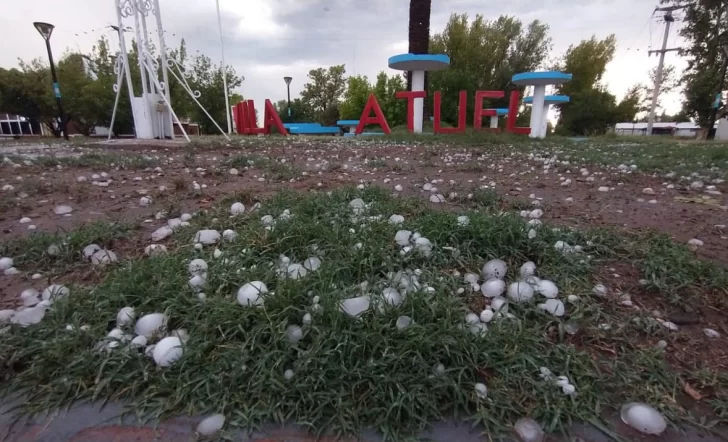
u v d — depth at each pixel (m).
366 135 13.78
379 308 1.55
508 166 5.94
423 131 14.11
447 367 1.35
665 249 2.13
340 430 1.17
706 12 20.25
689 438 1.15
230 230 2.38
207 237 2.29
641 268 1.97
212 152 7.61
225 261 1.97
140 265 1.88
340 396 1.21
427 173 5.17
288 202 2.94
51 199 3.42
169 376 1.31
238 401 1.23
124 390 1.27
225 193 3.62
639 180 4.66
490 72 28.72
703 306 1.72
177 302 1.61
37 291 1.83
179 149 8.16
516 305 1.68
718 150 7.48
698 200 3.56
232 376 1.26
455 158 6.90
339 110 35.34
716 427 1.18
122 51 9.64
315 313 1.47
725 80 22.17
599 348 1.49
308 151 8.05
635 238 2.39
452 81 22.22
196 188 3.79
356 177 4.73
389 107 22.95
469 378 1.32
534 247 2.13
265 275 1.77
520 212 3.07
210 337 1.43
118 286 1.70
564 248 2.12
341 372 1.27
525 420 1.19
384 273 1.88
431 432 1.17
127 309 1.56
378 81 26.11
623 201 3.56
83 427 1.17
